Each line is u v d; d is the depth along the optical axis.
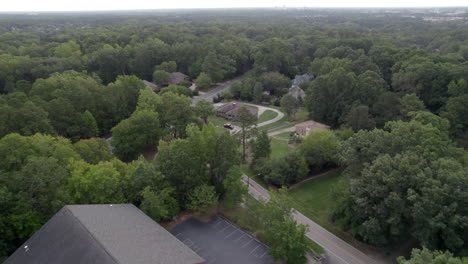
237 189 54.28
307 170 69.31
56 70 125.81
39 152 54.16
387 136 53.84
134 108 104.19
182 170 54.16
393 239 47.56
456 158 56.34
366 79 96.69
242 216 54.78
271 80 139.12
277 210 46.84
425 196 41.38
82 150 61.69
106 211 39.97
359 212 47.91
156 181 52.78
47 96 87.81
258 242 48.78
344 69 109.50
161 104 90.25
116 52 147.00
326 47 172.25
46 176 44.16
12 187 43.94
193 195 53.12
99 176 47.09
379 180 45.78
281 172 66.56
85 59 144.62
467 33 197.75
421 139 53.41
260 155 73.44
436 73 98.00
